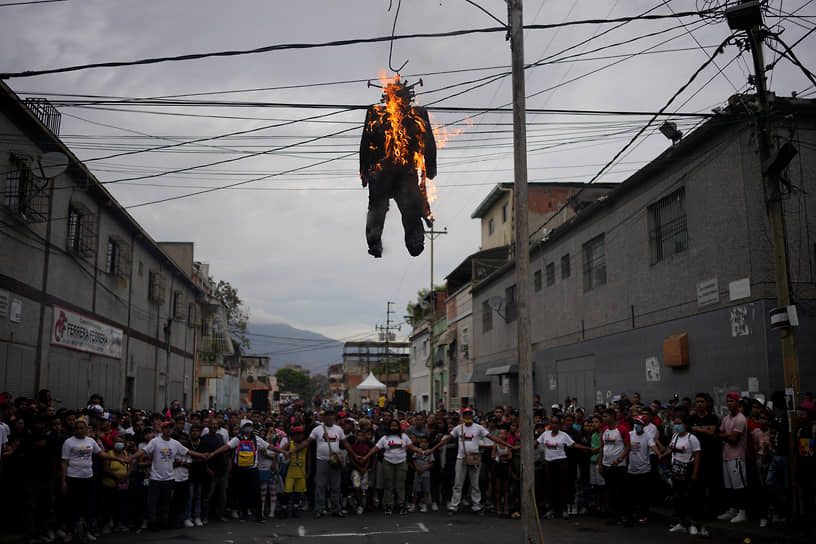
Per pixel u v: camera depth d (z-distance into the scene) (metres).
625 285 17.66
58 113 16.61
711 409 10.91
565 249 22.06
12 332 14.86
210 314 41.03
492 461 12.90
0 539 9.30
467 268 36.09
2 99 13.97
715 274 13.60
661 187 15.81
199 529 11.27
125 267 23.12
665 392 15.47
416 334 49.59
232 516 12.57
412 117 7.05
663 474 12.08
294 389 124.12
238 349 55.19
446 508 13.87
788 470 9.52
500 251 33.22
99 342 20.80
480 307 32.47
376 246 6.79
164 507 11.15
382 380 72.31
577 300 20.97
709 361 13.71
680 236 15.20
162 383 29.81
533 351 25.06
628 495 11.09
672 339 14.77
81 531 10.04
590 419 12.89
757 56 10.41
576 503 12.70
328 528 11.26
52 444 9.94
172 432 11.84
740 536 9.40
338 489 12.80
